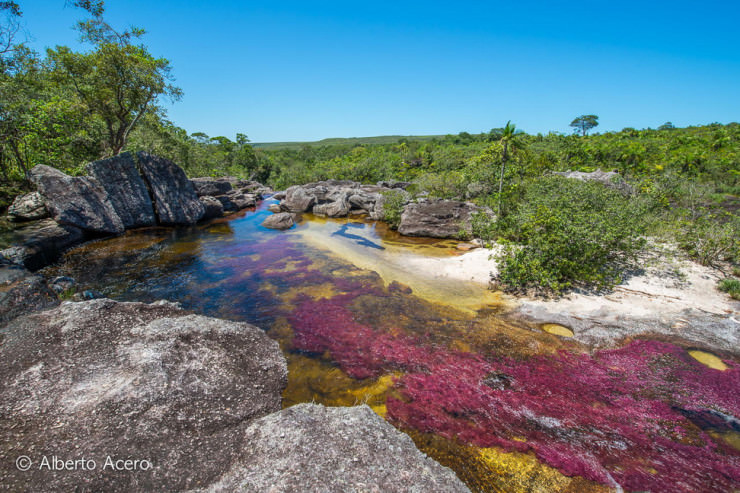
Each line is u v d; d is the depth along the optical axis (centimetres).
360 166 5288
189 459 480
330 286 1351
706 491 541
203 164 4469
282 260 1677
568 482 553
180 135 3912
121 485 430
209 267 1557
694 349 912
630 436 649
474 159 3528
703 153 5475
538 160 3469
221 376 697
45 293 930
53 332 728
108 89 2419
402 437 539
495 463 586
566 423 679
